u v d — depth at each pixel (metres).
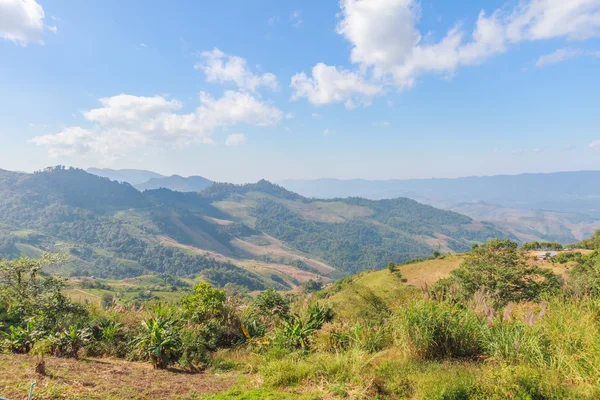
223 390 4.52
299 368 4.73
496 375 3.59
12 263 8.23
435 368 4.34
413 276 57.00
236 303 9.79
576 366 3.80
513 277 18.94
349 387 4.06
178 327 7.45
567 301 5.54
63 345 6.16
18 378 4.00
